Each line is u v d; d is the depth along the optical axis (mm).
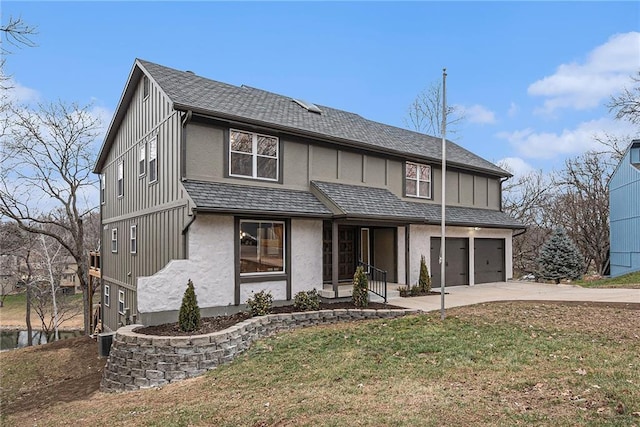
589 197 27062
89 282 20391
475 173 17891
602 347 6379
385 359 6414
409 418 4164
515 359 5957
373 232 14359
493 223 16672
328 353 6988
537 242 30719
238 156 10617
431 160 15359
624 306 9695
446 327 8133
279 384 5820
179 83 11180
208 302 9555
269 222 10758
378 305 10961
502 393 4703
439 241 15305
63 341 13664
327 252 12977
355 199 11961
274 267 10797
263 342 8211
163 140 10883
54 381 9242
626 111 22094
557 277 18891
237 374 6574
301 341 7906
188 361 7234
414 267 14234
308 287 11328
